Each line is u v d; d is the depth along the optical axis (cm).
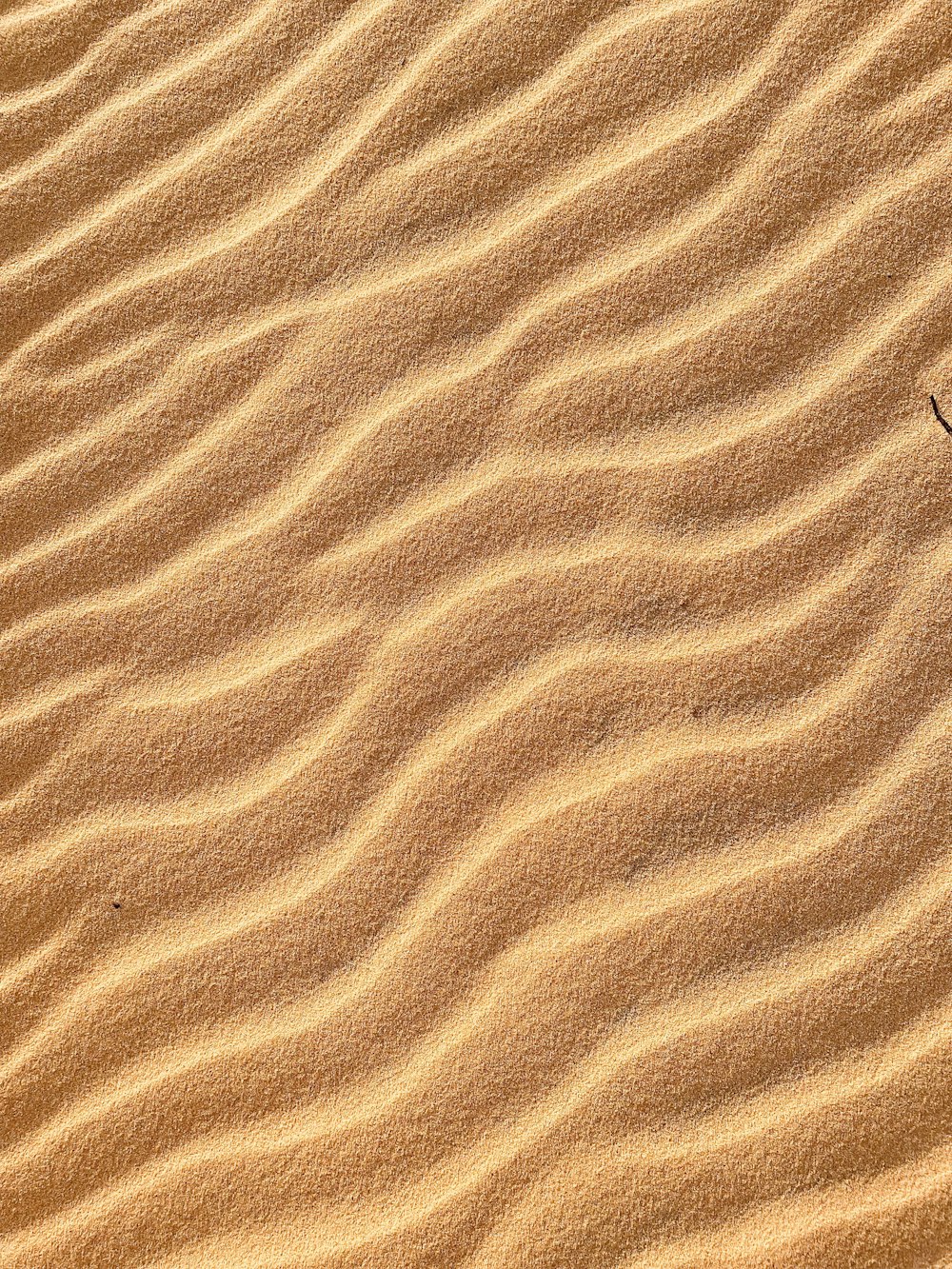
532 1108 175
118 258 202
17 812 190
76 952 186
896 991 173
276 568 192
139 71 207
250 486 194
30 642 195
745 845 178
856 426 186
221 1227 176
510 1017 177
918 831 177
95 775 190
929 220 188
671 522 186
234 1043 181
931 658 180
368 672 187
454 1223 172
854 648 181
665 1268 170
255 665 189
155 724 190
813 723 180
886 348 187
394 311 195
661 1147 172
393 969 179
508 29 199
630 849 179
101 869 188
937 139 190
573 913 178
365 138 199
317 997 180
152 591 194
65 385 200
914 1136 170
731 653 182
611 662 183
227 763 188
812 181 191
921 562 183
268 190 200
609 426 189
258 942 183
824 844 177
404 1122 176
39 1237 179
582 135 195
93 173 205
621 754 181
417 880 181
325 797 185
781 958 175
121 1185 179
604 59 197
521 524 188
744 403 188
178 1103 180
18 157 207
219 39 206
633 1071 174
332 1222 174
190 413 197
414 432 192
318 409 195
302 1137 177
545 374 191
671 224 192
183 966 184
